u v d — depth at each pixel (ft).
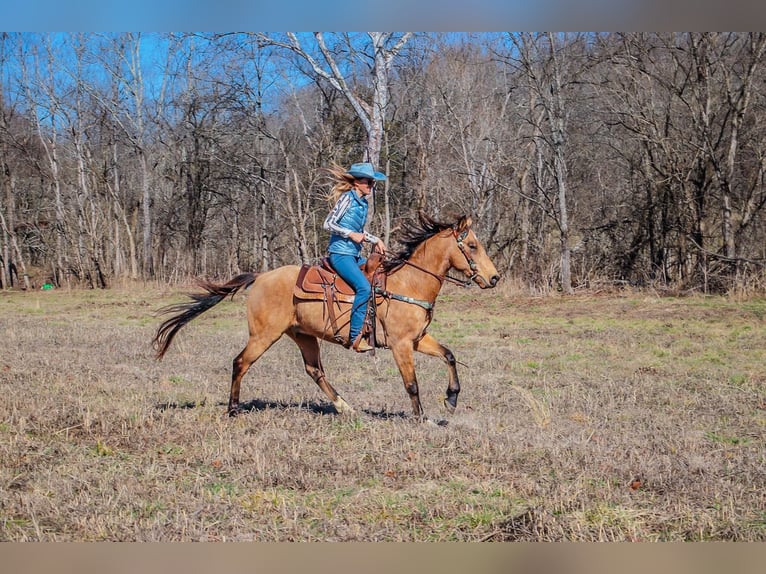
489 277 27.14
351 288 27.58
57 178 112.68
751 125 82.33
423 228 27.84
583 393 33.42
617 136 91.09
